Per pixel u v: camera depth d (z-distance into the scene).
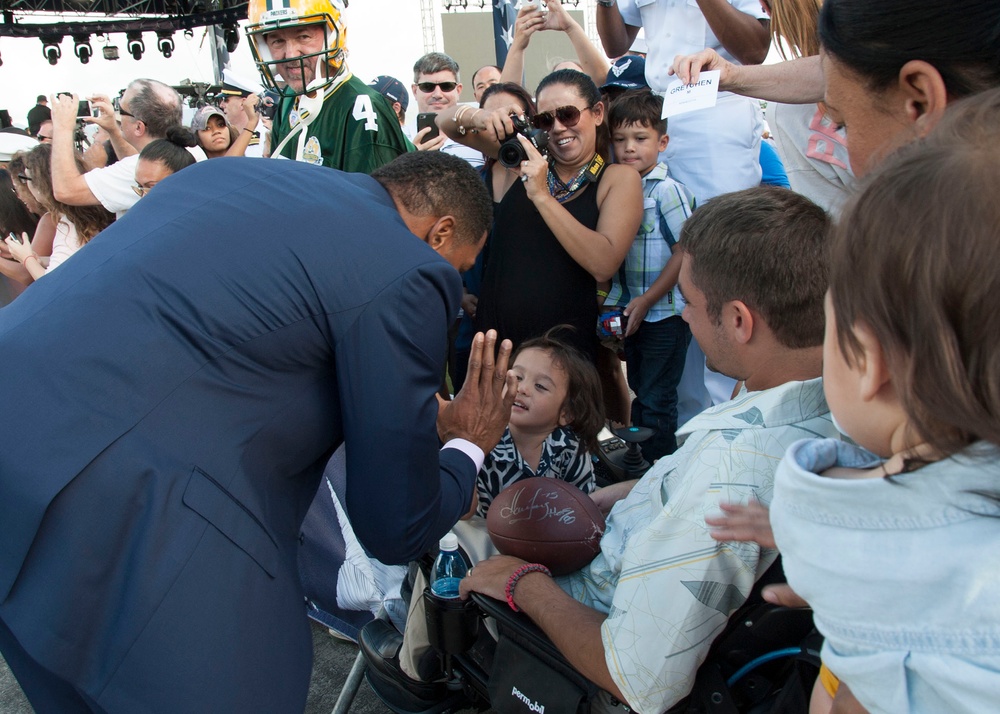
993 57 1.07
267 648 1.36
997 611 0.59
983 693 0.58
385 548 1.46
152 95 4.11
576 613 1.38
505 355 1.66
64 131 3.59
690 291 1.32
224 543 1.31
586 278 2.60
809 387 1.18
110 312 1.31
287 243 1.37
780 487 0.71
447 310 1.43
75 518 1.25
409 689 1.93
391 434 1.36
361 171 2.86
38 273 4.00
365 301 1.35
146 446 1.27
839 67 1.20
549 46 5.62
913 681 0.63
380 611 2.27
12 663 1.50
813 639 1.15
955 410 0.56
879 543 0.63
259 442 1.38
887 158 0.63
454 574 1.73
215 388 1.33
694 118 3.08
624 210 2.56
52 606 1.25
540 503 1.60
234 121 5.33
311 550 2.64
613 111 2.83
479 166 3.40
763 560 1.19
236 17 11.16
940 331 0.55
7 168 4.80
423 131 3.49
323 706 2.34
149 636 1.25
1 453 1.26
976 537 0.61
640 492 1.57
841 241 0.62
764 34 2.81
